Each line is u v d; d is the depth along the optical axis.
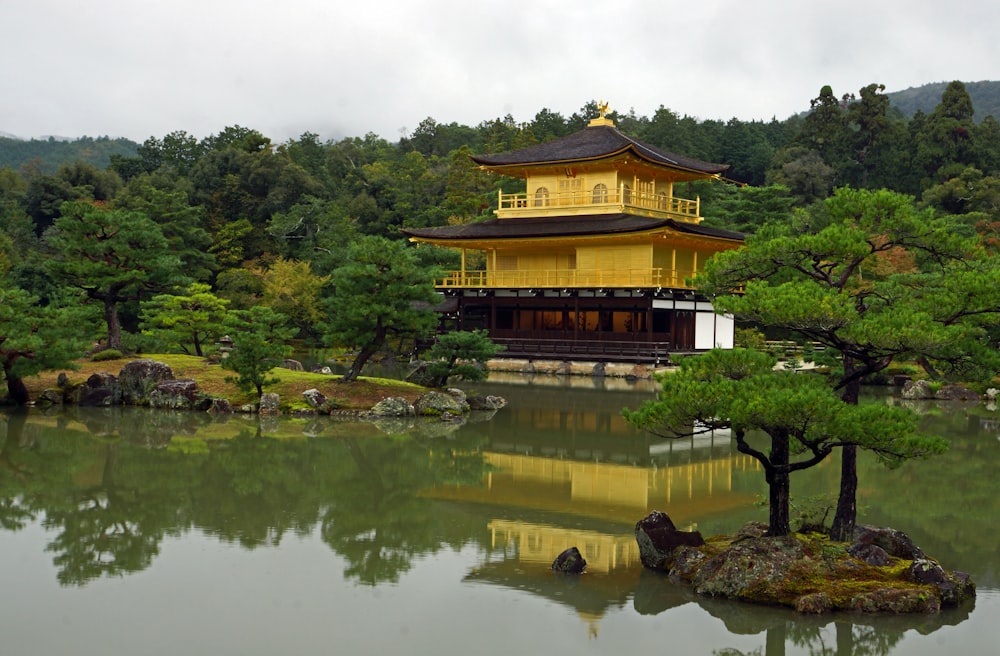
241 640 15.98
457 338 43.59
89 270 46.56
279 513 24.62
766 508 25.06
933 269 39.94
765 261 19.08
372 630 16.47
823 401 16.12
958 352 17.78
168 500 25.86
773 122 176.88
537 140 140.38
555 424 40.53
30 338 38.00
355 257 42.00
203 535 22.45
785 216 97.81
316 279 84.00
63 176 110.50
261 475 29.20
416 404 42.53
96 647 15.64
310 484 28.16
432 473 29.95
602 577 19.23
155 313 57.88
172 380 43.62
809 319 16.78
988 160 130.00
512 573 19.55
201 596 18.12
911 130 139.50
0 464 30.09
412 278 42.22
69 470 29.41
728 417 16.70
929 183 126.62
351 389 43.38
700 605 17.59
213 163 115.12
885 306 18.53
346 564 20.22
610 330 69.19
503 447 34.97
